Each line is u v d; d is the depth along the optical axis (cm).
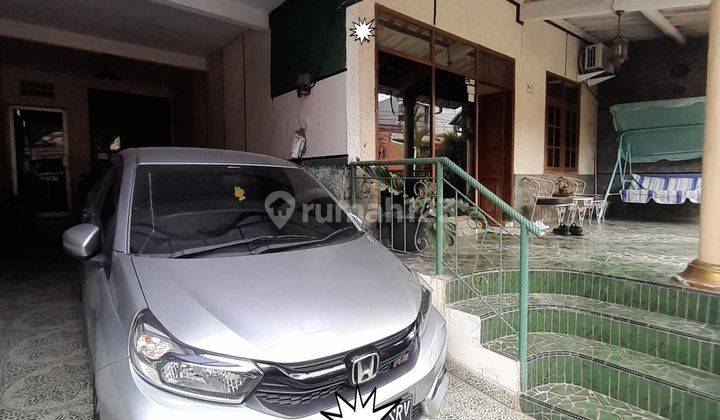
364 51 404
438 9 466
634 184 645
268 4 488
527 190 621
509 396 235
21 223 668
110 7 508
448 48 493
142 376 135
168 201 217
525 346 228
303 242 220
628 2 489
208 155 257
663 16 578
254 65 555
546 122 657
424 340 187
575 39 698
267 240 214
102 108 892
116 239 193
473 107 532
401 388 163
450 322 270
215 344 138
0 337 302
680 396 206
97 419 155
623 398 226
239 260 186
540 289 325
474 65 524
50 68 795
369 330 158
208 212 220
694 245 432
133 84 905
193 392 133
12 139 794
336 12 400
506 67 579
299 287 170
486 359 247
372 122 416
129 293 159
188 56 696
